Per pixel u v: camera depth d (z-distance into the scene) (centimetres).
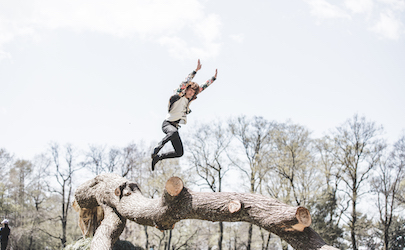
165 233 3456
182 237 3484
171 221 738
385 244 2855
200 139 3341
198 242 3550
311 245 566
